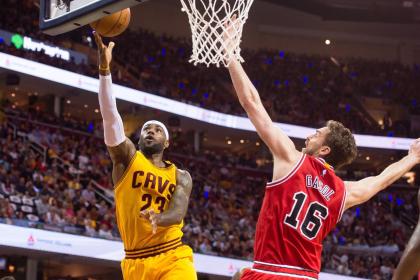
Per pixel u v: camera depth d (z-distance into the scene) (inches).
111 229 773.3
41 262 844.6
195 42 198.7
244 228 958.4
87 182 886.4
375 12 1384.1
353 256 974.4
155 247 208.8
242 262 834.2
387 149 1291.8
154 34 1318.9
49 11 205.2
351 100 1376.7
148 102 1079.0
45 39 1077.1
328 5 1381.6
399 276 134.0
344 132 174.1
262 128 161.3
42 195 754.2
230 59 166.6
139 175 206.7
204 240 838.5
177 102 1113.4
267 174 1200.2
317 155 173.2
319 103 1341.0
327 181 163.8
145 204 206.7
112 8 184.9
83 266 893.8
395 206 1200.8
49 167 864.9
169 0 1373.0
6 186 733.9
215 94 1246.3
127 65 1195.9
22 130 931.3
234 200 1066.7
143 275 208.1
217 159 1181.1
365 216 1120.2
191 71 1283.2
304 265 156.3
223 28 184.1
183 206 208.2
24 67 941.8
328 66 1432.1
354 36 1486.2
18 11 1081.4
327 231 163.0
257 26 1448.1
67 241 718.5
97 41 198.1
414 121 1402.6
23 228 687.7
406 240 1091.9
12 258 802.2
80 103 1121.4
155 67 1239.5
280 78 1371.8
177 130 1199.6
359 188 169.0
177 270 207.3
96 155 991.0
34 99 1082.1
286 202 158.9
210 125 1205.7
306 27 1461.6
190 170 1122.0
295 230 157.1
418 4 1392.7
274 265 155.7
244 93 163.6
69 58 1084.5
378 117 1421.0
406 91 1440.7
